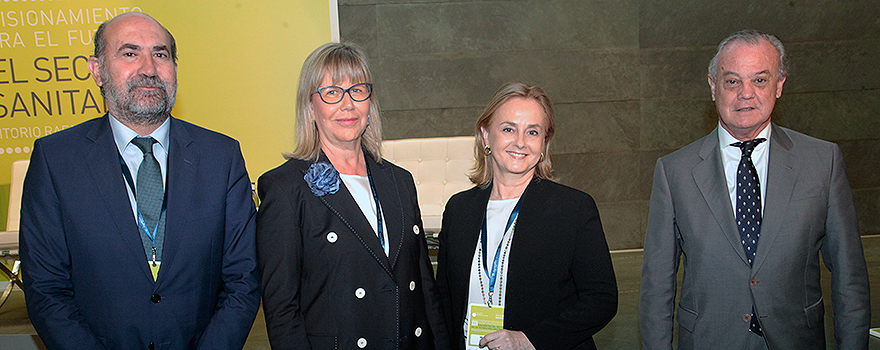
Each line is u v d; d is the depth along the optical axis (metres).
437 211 4.21
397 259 1.45
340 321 1.36
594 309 1.38
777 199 1.46
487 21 4.87
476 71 4.91
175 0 4.26
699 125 5.08
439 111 4.94
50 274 1.35
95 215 1.36
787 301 1.43
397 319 1.41
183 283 1.40
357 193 1.49
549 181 1.57
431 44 4.87
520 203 1.54
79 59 4.27
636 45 4.97
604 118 5.03
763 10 4.98
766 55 1.44
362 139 1.61
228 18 4.31
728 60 1.48
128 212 1.38
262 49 4.36
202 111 4.35
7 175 4.31
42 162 1.39
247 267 1.49
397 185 1.57
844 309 1.44
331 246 1.38
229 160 1.53
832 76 5.10
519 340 1.40
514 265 1.48
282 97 4.41
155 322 1.37
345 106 1.42
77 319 1.33
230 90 4.36
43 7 4.22
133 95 1.38
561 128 5.02
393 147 4.39
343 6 4.78
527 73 4.94
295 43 4.38
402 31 4.84
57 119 4.31
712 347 1.50
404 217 1.52
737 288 1.47
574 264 1.45
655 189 1.65
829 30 5.04
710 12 4.96
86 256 1.35
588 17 4.91
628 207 5.16
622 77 5.00
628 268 4.48
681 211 1.57
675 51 4.99
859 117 5.17
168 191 1.41
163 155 1.47
